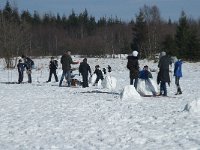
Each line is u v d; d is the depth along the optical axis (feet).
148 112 48.70
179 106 53.93
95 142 33.91
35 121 44.06
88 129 39.34
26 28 216.33
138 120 43.55
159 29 294.05
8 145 33.55
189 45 231.30
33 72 143.84
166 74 67.05
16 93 74.90
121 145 32.60
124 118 44.88
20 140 35.35
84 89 82.12
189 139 33.99
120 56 237.25
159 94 68.18
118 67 174.09
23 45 207.92
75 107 54.19
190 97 66.54
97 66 93.81
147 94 67.72
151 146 31.99
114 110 50.88
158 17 294.87
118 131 38.14
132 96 61.26
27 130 39.42
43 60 200.13
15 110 52.80
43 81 107.86
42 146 32.78
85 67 87.25
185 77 125.49
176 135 35.70
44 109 53.11
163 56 67.41
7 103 60.13
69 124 42.04
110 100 61.05
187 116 45.01
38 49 299.38
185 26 240.32
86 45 341.62
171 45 232.53
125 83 100.27
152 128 39.09
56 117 46.47
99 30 413.39
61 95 70.13
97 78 93.04
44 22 441.27
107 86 84.79
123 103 57.36
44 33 387.14
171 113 47.52
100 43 336.70
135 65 68.28
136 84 68.49
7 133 38.42
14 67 172.35
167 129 38.37
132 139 34.63
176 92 76.38
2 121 44.65
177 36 239.50
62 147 32.40
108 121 43.39
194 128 38.37
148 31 268.41
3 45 178.19
